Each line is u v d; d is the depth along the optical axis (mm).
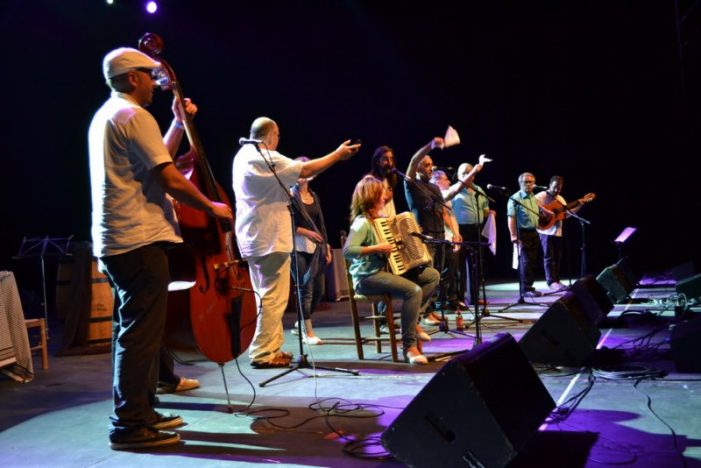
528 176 9203
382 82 13680
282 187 4445
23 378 4801
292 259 5715
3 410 3936
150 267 3070
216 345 3650
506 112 14109
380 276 4879
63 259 6555
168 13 11211
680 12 11344
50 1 10281
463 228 8203
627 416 3230
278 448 3021
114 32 10852
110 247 3029
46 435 3377
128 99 3160
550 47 13836
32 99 10828
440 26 13805
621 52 13555
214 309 3656
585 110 13875
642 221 13875
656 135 13539
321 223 6031
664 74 13328
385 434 2461
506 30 13883
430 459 2412
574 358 4301
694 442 2832
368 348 5641
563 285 10258
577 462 2650
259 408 3719
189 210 3600
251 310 3918
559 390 3775
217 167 12188
